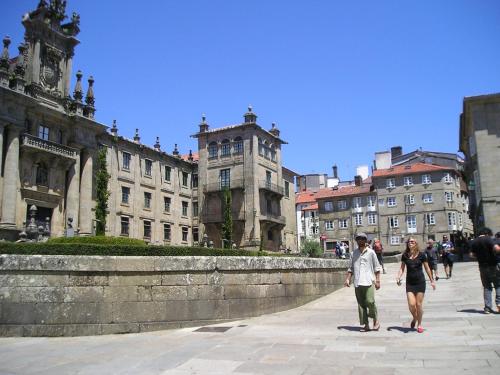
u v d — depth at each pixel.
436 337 8.90
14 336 11.32
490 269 11.47
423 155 70.62
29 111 38.03
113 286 11.86
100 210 38.41
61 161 40.12
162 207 55.78
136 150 52.50
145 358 8.40
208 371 7.18
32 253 12.33
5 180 35.03
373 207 69.06
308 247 56.59
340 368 6.92
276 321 12.35
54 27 42.09
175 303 12.27
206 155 59.09
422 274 9.73
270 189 57.03
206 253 15.37
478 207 37.41
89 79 44.88
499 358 6.95
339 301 15.88
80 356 8.85
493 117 34.59
